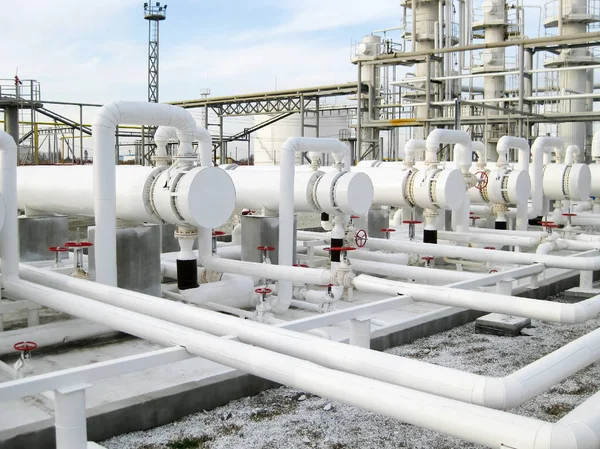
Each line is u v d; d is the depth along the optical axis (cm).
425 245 893
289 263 785
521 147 1266
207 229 784
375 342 634
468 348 654
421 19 2302
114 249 657
